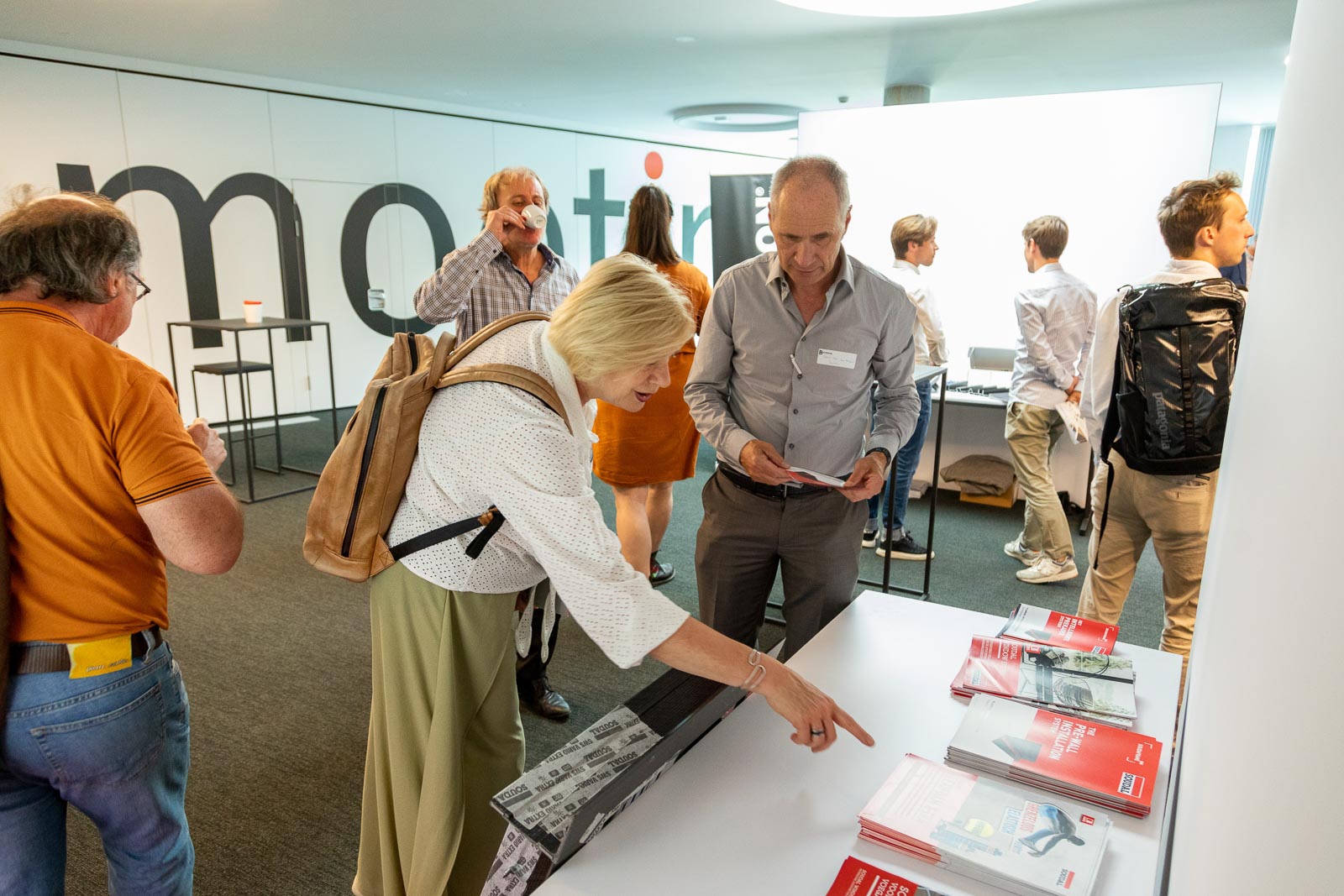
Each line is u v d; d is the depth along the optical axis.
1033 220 3.91
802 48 6.03
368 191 7.70
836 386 1.93
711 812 1.08
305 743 2.56
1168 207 2.38
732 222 5.50
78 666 1.26
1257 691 0.47
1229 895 0.43
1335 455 0.34
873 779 1.15
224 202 6.75
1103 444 2.46
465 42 5.83
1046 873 0.93
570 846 0.99
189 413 6.70
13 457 1.21
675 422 3.28
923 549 4.30
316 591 3.73
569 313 1.26
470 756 1.57
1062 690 1.33
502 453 1.25
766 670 1.15
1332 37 0.58
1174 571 2.37
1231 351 2.16
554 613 1.84
